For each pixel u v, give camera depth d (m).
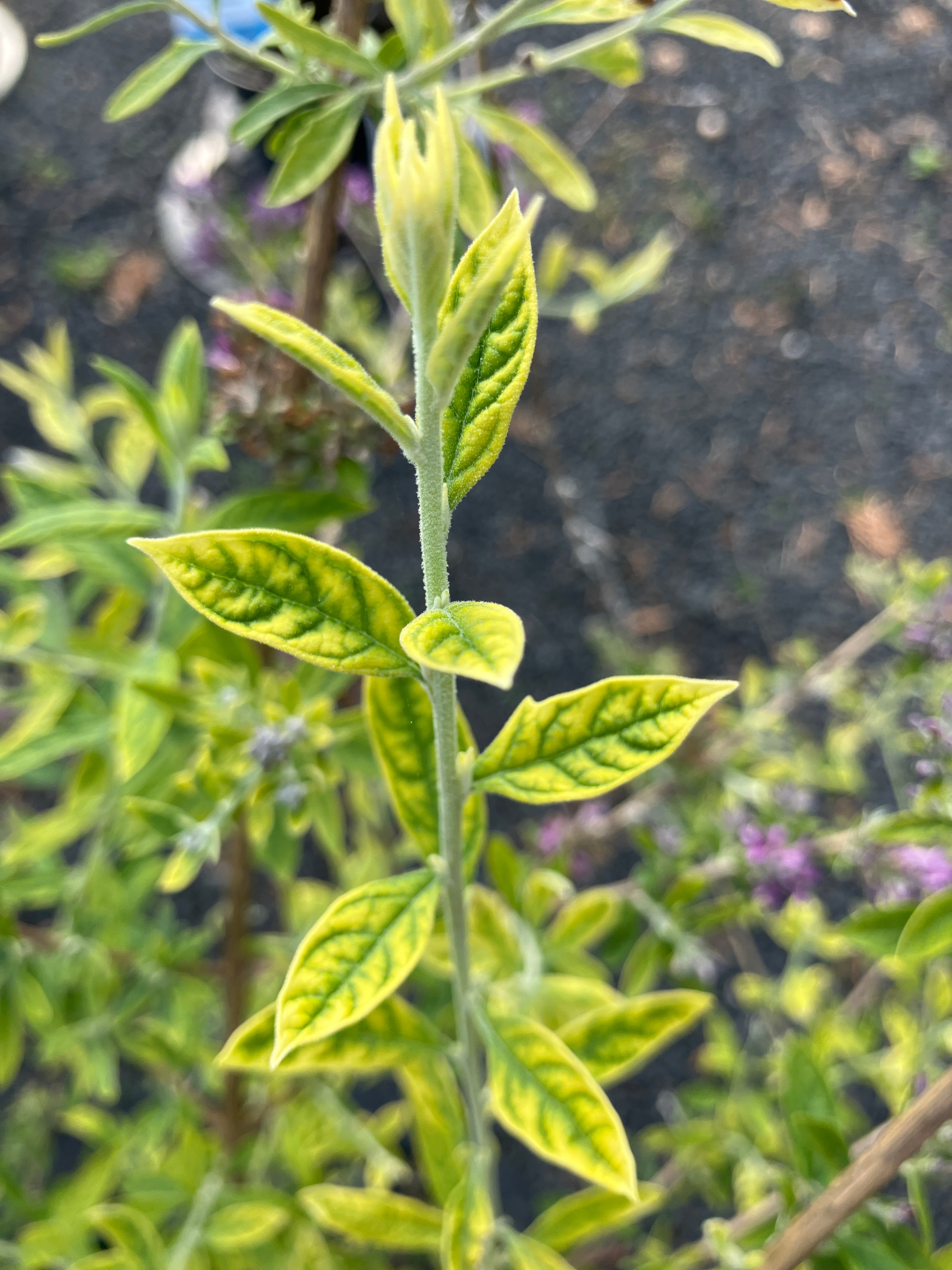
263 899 0.76
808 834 0.50
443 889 0.21
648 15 0.28
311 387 0.33
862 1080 0.69
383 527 0.89
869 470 0.97
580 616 0.90
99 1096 0.66
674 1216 0.71
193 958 0.44
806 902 0.45
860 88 1.09
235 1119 0.47
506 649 0.14
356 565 0.17
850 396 0.99
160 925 0.51
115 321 0.99
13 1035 0.40
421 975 0.51
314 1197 0.30
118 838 0.43
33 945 0.42
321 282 0.33
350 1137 0.50
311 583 0.16
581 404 0.98
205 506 0.86
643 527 0.94
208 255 0.66
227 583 0.16
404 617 0.17
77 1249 0.45
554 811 0.80
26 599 0.45
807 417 0.99
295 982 0.19
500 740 0.18
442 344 0.14
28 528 0.31
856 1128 0.52
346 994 0.19
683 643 0.91
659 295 1.02
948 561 0.93
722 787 0.56
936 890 0.39
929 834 0.31
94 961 0.42
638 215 1.04
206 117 1.05
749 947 0.77
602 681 0.18
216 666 0.35
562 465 0.96
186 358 0.36
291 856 0.35
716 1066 0.57
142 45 1.11
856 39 1.11
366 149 0.49
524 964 0.38
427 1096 0.31
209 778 0.31
